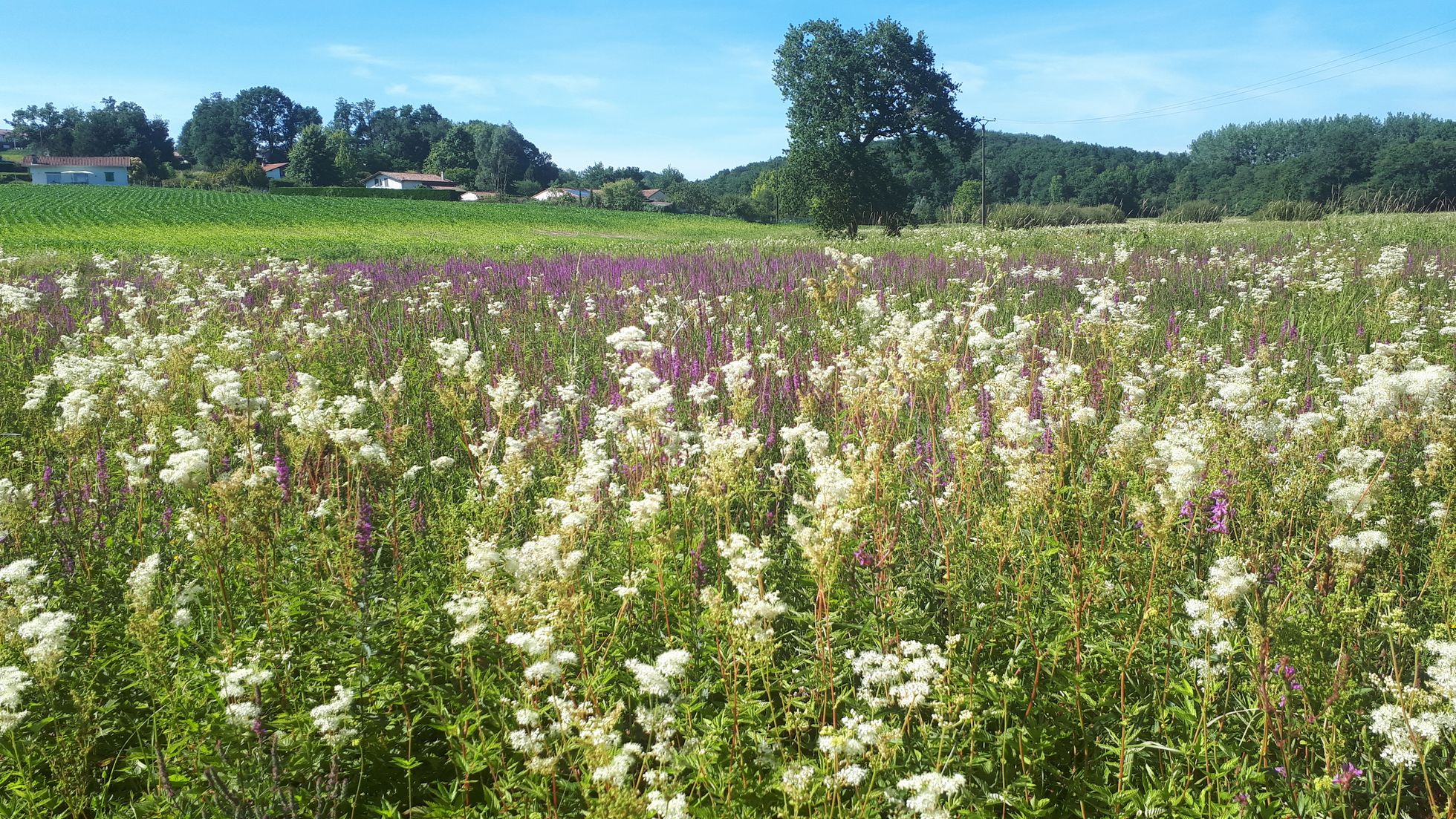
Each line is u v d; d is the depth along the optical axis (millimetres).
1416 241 21750
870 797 3117
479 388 7285
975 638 4055
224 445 5691
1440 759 3420
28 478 6207
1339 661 3559
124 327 11688
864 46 67312
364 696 3738
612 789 2799
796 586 4547
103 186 131000
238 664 3760
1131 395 6270
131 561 4984
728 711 3611
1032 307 12445
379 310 13406
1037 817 3264
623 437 5934
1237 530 4781
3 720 3311
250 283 15375
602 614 4293
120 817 3342
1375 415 5188
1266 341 9742
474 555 3816
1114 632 3996
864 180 67562
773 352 9000
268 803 3166
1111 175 138125
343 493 5914
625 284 15031
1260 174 111250
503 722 3457
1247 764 3418
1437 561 4164
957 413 5613
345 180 198500
